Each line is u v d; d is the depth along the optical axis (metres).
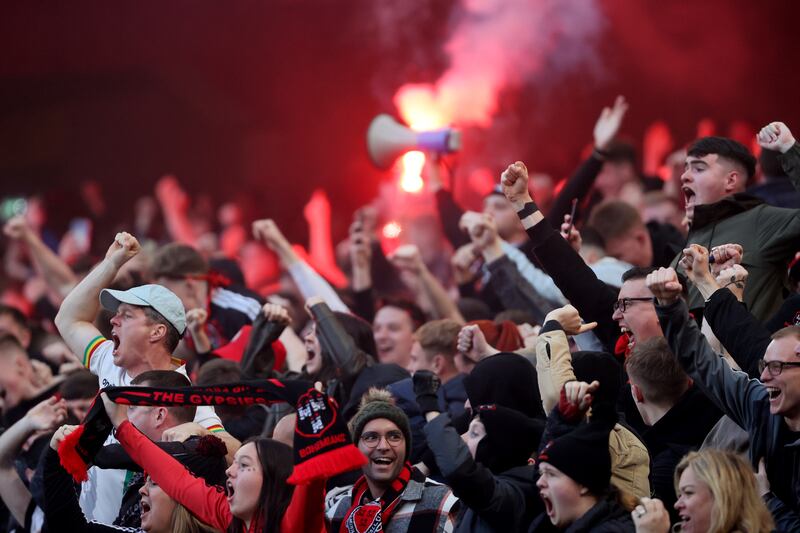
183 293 24.55
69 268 31.75
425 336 21.09
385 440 16.16
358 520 16.16
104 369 18.66
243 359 20.88
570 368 15.40
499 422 15.94
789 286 18.42
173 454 16.14
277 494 14.64
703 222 18.48
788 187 24.05
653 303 15.96
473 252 26.88
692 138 54.97
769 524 12.93
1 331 24.36
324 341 20.70
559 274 17.62
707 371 14.79
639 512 13.02
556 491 13.93
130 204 73.00
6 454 20.20
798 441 14.17
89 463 15.45
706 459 13.11
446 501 16.12
